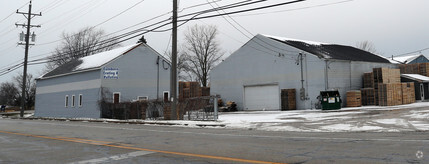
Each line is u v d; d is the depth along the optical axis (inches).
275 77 1360.7
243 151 337.4
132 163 289.7
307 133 504.4
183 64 2347.4
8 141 480.1
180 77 2416.3
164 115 964.0
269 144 383.9
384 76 1261.1
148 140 461.1
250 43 1462.8
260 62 1418.6
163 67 1393.9
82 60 1568.7
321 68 1218.0
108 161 302.2
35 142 463.5
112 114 1149.7
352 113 891.4
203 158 303.4
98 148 387.5
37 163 302.5
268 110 1378.0
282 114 1023.6
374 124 589.9
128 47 1360.7
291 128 590.9
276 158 291.4
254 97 1432.1
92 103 1268.5
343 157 284.8
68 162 303.1
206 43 2251.5
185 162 287.4
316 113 977.5
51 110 1569.9
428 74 1486.2
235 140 434.9
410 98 1262.3
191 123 757.3
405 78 1401.3
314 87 1234.6
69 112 1423.5
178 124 779.4
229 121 789.2
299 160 279.1
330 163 262.2
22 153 363.6
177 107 934.4
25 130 684.1
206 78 2241.6
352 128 545.3
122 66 1275.8
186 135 520.7
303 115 922.7
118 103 1120.2
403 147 326.0
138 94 1306.6
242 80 1478.8
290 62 1312.7
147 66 1344.7
